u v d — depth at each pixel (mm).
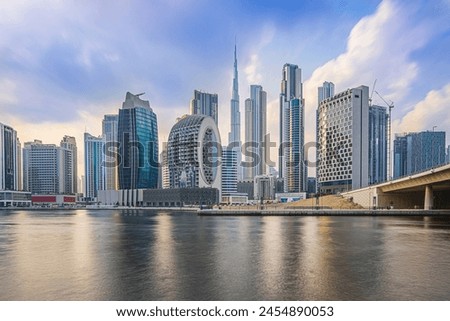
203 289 20281
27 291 20062
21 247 37844
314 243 39812
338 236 47219
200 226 68625
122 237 48125
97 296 19094
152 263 27969
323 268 25750
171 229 61719
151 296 19047
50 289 20406
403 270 25047
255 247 36875
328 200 146750
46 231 58781
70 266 26859
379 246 37188
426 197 106688
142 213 159875
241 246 37719
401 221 79750
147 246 38281
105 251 34625
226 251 34188
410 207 124125
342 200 140250
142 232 55906
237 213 117688
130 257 30891
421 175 101250
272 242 41000
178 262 28375
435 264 27219
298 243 39906
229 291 19891
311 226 65438
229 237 47000
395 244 38781
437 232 52562
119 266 26781
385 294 19359
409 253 32531
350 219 89125
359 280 22219
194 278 22797
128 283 21641
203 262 28312
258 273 24188
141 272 24609
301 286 20844
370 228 60062
